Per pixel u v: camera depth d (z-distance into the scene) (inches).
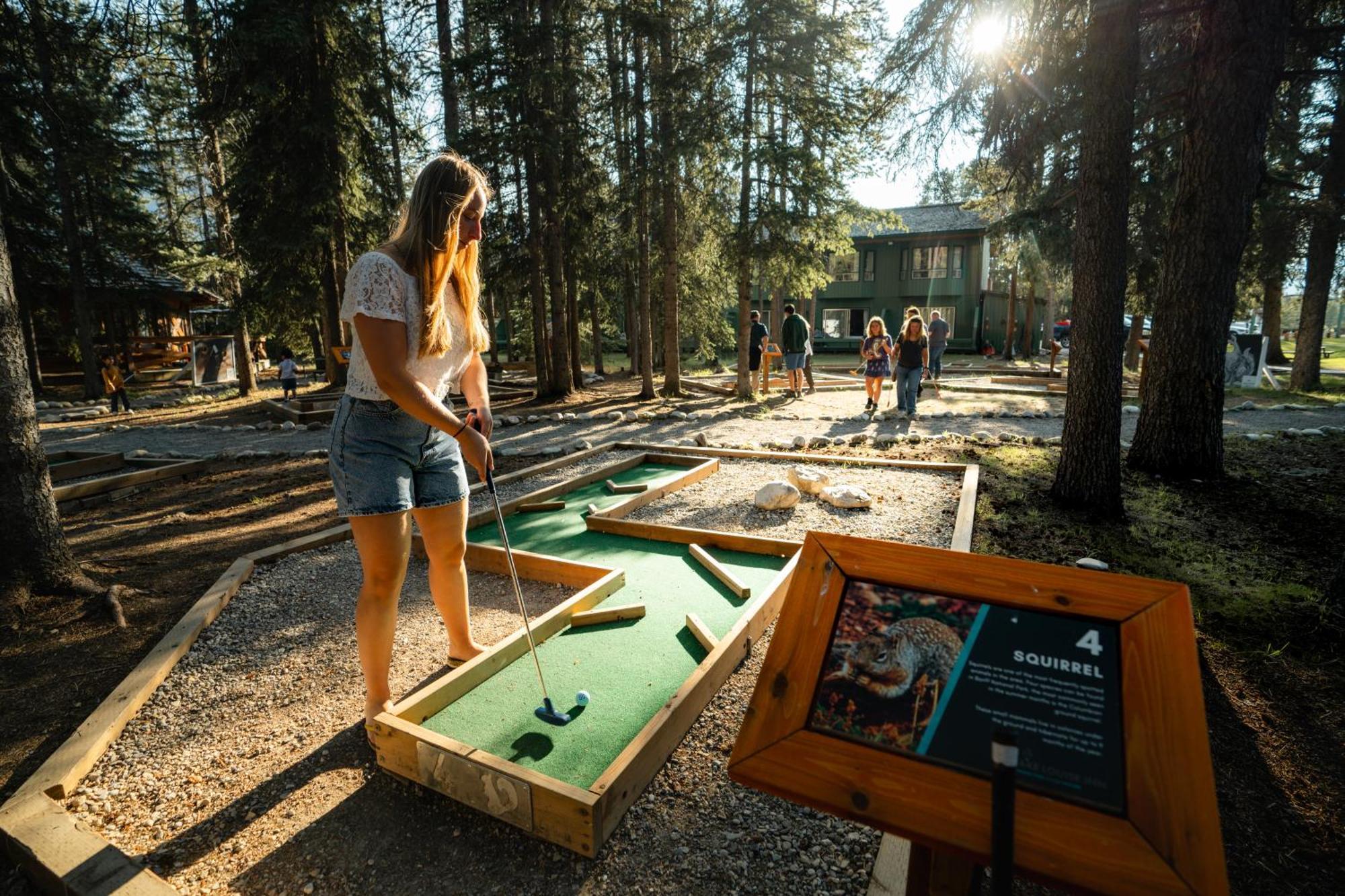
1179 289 246.5
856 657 55.4
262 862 82.0
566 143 505.4
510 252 566.3
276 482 303.1
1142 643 49.1
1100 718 47.3
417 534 183.3
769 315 1288.1
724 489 248.2
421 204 87.5
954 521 202.1
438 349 91.4
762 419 429.7
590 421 445.4
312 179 596.4
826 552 61.8
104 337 1000.9
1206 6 233.5
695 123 458.9
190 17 200.4
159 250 861.8
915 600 56.9
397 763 94.3
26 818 87.0
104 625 146.2
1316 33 251.9
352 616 149.3
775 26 437.1
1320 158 497.0
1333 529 192.4
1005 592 54.8
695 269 706.8
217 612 152.5
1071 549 178.5
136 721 112.3
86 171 714.2
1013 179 275.3
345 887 78.1
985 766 47.6
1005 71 226.5
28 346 805.2
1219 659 124.3
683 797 90.0
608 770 85.0
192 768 99.6
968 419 416.8
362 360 89.8
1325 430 339.6
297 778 96.4
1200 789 42.9
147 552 200.7
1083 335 205.8
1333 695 112.7
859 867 78.7
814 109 451.2
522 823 83.5
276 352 1354.6
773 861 79.7
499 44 500.7
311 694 118.3
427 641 134.6
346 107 602.2
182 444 430.6
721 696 112.7
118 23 189.0
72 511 263.6
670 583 156.9
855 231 1264.8
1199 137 236.2
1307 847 83.6
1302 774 95.9
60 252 831.1
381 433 92.5
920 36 231.0
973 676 51.6
